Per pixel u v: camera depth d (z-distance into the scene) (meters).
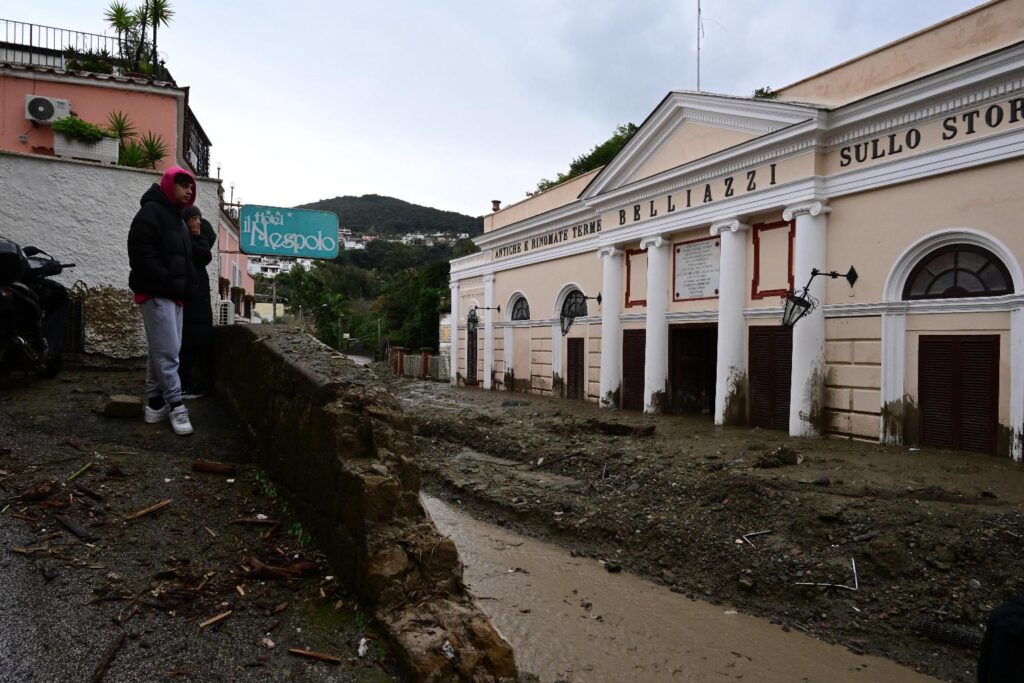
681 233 15.49
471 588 6.45
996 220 9.52
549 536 8.17
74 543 3.61
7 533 3.58
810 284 11.98
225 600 3.38
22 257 6.01
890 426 10.80
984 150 9.56
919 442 10.50
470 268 27.17
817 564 6.37
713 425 13.75
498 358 24.84
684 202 15.12
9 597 3.08
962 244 9.98
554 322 20.98
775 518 7.25
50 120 14.65
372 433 3.85
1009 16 9.53
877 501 7.27
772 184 12.77
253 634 3.15
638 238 16.59
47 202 7.50
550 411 16.44
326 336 46.34
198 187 8.23
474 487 9.88
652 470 9.38
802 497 7.52
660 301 15.88
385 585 3.33
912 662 5.14
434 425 14.61
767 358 13.22
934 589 5.79
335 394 4.06
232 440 5.35
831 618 5.80
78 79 15.41
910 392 10.63
